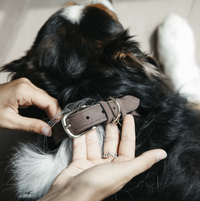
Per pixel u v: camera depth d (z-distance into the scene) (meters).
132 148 0.76
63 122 0.75
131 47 0.96
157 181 0.80
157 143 0.85
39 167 0.84
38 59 0.94
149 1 1.88
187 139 0.87
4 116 0.92
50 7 2.01
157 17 1.83
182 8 1.82
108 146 0.80
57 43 0.90
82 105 0.80
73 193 0.61
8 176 1.21
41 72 0.93
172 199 0.78
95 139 0.81
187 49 1.61
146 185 0.80
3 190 1.18
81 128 0.75
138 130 0.87
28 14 2.02
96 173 0.62
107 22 0.96
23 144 0.97
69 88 0.88
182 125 0.91
